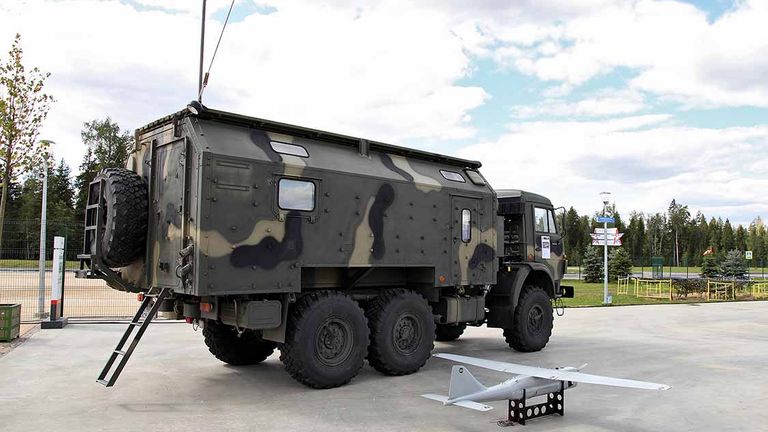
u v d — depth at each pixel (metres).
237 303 6.58
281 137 7.17
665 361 9.37
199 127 6.50
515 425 5.68
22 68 15.61
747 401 6.77
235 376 7.71
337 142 7.80
